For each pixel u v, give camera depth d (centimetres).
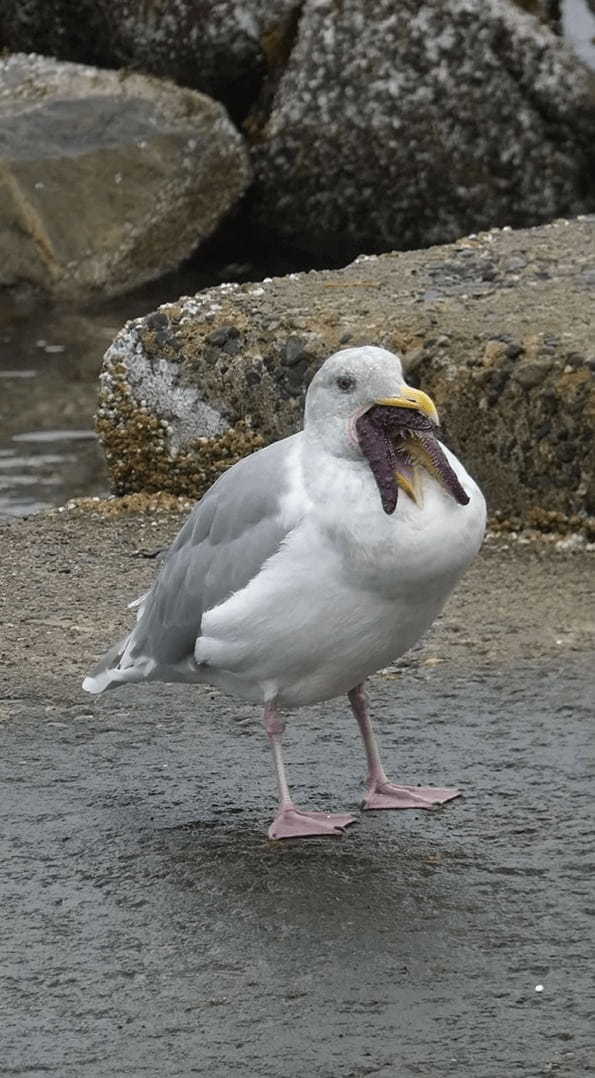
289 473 886
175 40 2580
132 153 2494
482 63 2422
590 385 1329
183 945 822
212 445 1524
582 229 1712
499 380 1362
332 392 871
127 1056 734
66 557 1406
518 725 1047
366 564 854
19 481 1745
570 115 2402
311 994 773
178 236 2552
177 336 1535
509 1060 715
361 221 2539
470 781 981
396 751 1026
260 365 1485
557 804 946
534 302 1474
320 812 952
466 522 865
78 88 2552
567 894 848
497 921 827
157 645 956
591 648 1155
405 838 917
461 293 1524
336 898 856
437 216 2491
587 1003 755
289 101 2534
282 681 919
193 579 926
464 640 1180
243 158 2562
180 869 895
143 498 1551
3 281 2484
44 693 1134
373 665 917
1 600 1309
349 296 1541
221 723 1082
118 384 1562
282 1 2538
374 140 2483
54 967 809
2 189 2456
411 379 1402
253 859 902
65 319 2391
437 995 766
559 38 2423
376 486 859
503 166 2441
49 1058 736
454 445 1395
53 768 1023
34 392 2059
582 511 1354
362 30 2473
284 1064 720
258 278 2536
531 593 1258
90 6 2644
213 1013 762
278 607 877
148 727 1078
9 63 2630
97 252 2481
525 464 1366
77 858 915
